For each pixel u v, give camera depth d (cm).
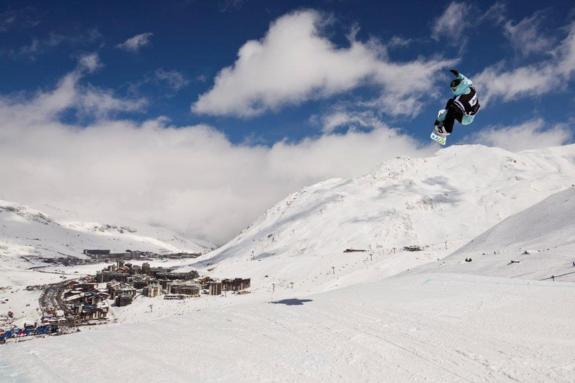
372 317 1620
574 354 1170
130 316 12588
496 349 1235
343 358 1177
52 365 1159
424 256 13300
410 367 1109
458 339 1338
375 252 16325
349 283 11944
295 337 1380
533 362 1123
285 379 1034
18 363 1184
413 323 1530
